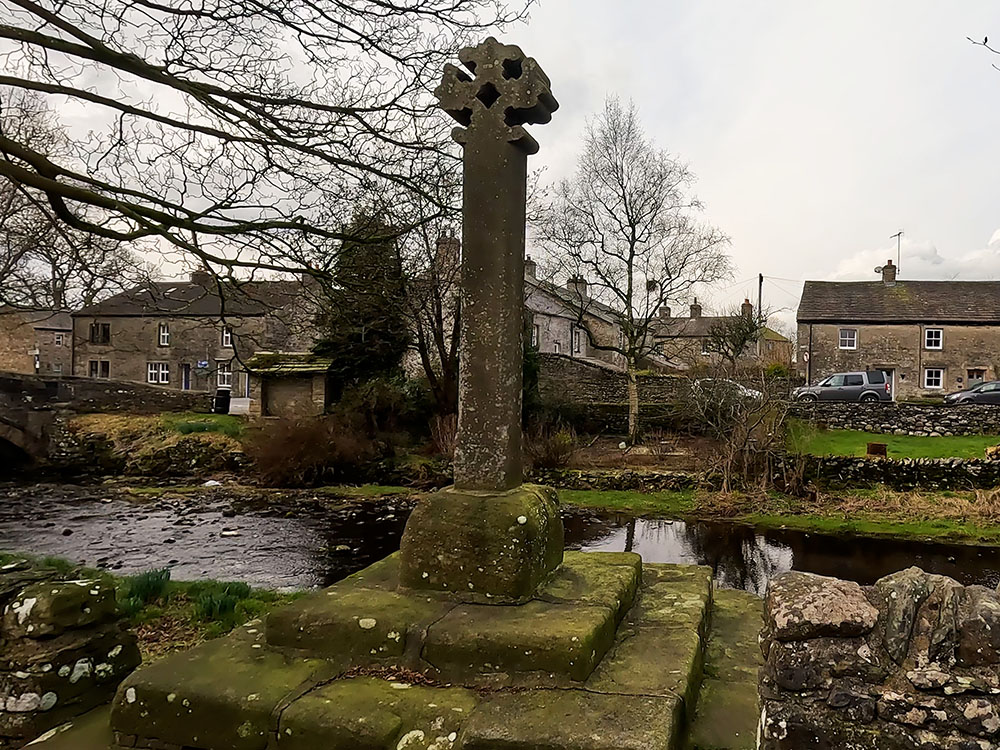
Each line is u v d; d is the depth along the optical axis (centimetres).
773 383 1794
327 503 1719
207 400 2739
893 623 229
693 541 1320
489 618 343
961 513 1440
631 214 2420
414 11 745
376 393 2267
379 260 909
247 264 745
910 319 3294
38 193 937
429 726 281
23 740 342
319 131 762
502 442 399
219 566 1131
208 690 307
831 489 1661
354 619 343
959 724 213
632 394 2364
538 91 397
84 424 2341
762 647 248
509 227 402
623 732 263
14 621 357
